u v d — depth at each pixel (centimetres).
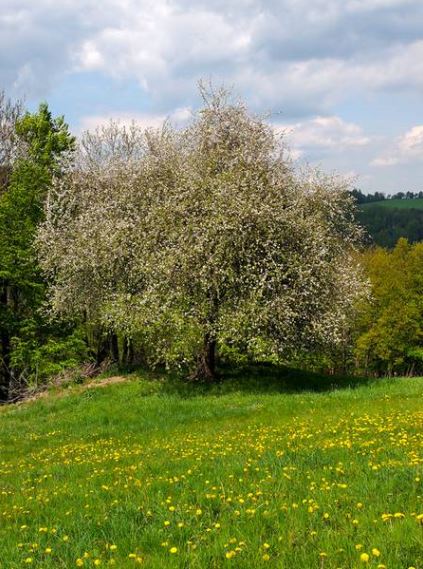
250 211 2241
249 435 1413
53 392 2747
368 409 1662
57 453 1586
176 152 2675
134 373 2773
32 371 3456
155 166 2659
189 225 2283
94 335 3744
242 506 748
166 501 805
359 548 550
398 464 862
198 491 852
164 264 2253
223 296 2341
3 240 3462
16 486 1166
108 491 953
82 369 3195
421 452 948
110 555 636
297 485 821
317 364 4288
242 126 2620
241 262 2308
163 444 1486
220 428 1652
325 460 971
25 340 3503
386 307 6381
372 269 6631
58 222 2994
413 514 617
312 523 648
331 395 2069
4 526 845
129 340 3061
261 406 1939
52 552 670
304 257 2367
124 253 2516
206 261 2245
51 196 3244
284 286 2275
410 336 6419
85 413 2195
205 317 2278
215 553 594
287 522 662
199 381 2514
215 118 2639
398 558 523
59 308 2964
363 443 1075
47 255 3000
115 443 1634
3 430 2114
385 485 760
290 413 1772
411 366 7050
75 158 3647
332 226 2781
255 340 2195
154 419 2000
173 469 1076
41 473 1282
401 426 1264
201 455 1176
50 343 3422
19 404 2627
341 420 1459
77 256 2697
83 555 644
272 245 2298
